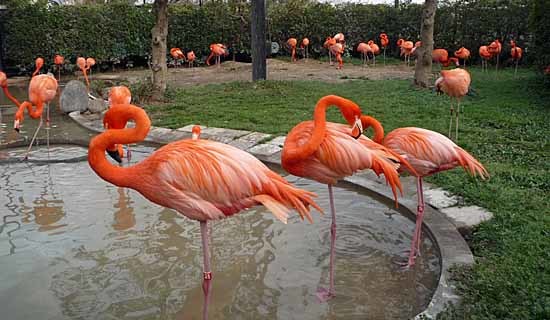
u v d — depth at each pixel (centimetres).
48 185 604
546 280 333
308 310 344
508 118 850
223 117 926
